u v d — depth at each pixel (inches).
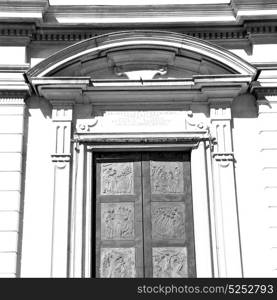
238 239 500.7
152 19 562.3
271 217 504.4
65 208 505.7
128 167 534.0
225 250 497.4
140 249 510.6
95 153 534.9
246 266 497.7
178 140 528.4
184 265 506.3
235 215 507.2
